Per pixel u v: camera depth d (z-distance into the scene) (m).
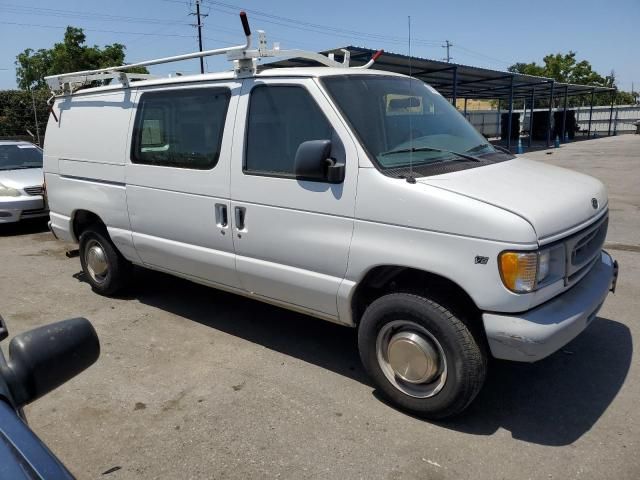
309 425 3.35
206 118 4.21
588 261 3.41
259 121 3.88
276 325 4.87
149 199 4.68
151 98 4.65
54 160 5.74
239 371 4.05
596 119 49.66
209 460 3.05
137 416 3.50
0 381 1.65
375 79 3.98
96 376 4.02
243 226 3.99
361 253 3.36
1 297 5.80
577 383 3.75
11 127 23.59
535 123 38.84
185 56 4.32
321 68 3.92
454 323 3.10
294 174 3.67
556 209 3.10
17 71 34.22
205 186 4.18
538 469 2.90
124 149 4.86
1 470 1.39
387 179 3.24
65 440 3.28
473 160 3.72
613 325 4.65
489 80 26.28
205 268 4.39
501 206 2.95
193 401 3.65
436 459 3.01
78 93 5.42
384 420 3.39
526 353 2.95
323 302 3.67
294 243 3.69
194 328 4.84
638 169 16.73
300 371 4.03
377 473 2.91
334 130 3.48
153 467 3.01
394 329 3.40
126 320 5.06
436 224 3.06
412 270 3.30
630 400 3.53
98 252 5.57
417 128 3.88
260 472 2.94
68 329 1.78
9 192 8.73
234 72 4.05
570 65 56.62
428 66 19.36
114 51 30.08
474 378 3.12
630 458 2.97
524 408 3.48
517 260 2.84
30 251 7.83
